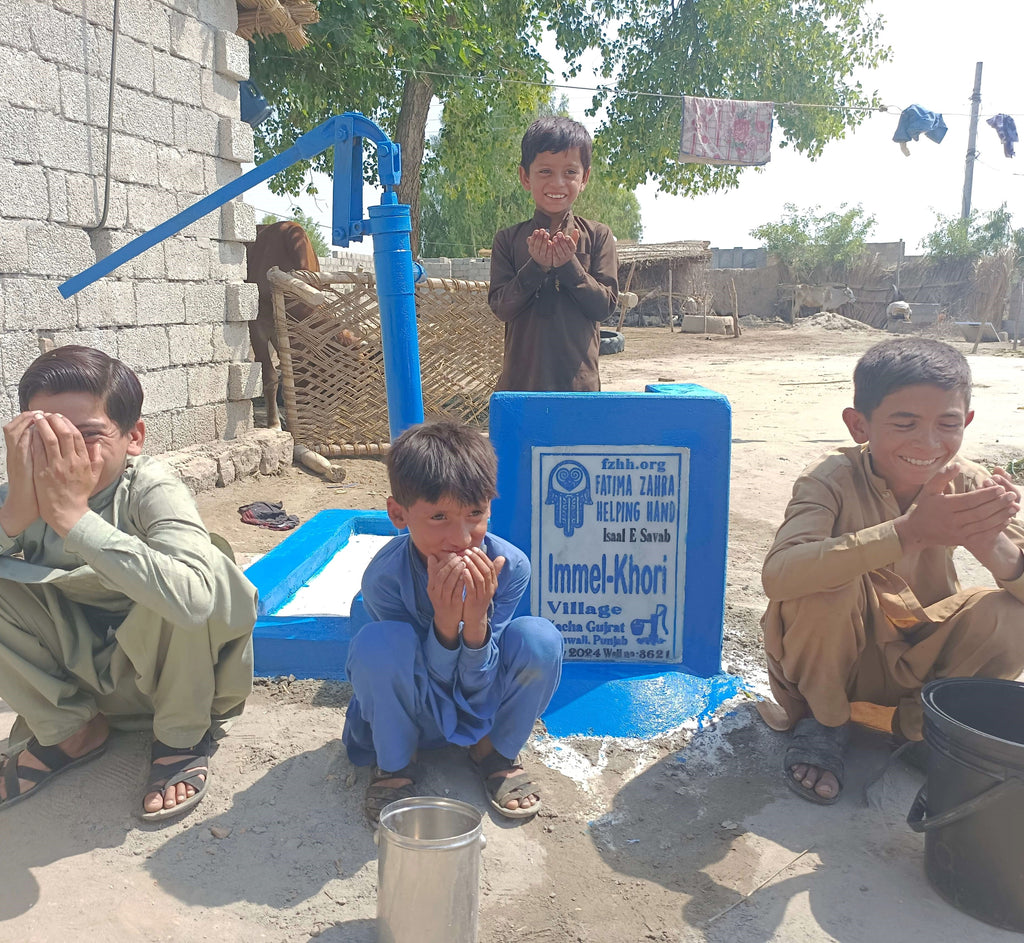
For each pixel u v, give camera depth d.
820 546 2.49
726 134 14.25
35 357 5.20
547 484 3.27
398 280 3.18
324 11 10.88
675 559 3.31
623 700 3.11
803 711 2.92
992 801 2.04
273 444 7.29
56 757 2.65
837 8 20.58
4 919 2.09
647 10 20.23
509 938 2.08
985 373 15.45
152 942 2.03
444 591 2.25
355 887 2.23
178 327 6.45
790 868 2.34
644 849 2.43
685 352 21.30
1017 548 2.48
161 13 6.11
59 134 5.27
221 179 6.91
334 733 2.97
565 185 3.74
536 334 3.88
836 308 33.59
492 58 15.03
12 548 2.54
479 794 2.64
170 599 2.32
